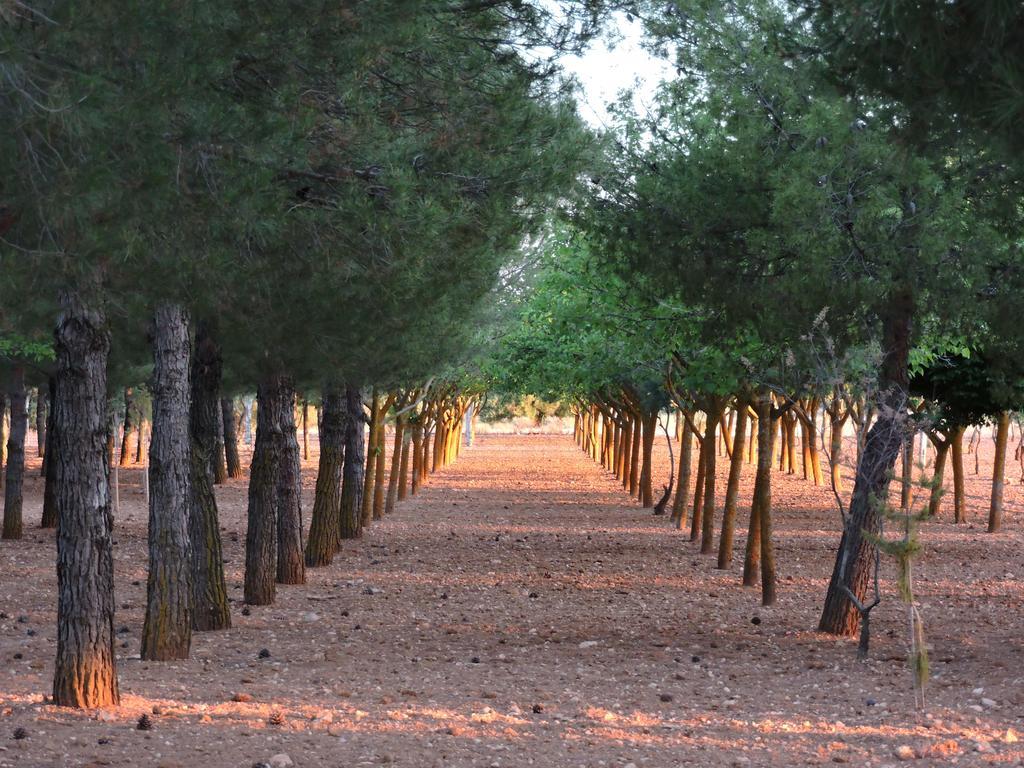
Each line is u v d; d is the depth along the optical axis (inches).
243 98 359.6
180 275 367.9
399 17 360.2
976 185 512.4
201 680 517.3
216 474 2194.9
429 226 423.5
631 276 655.8
